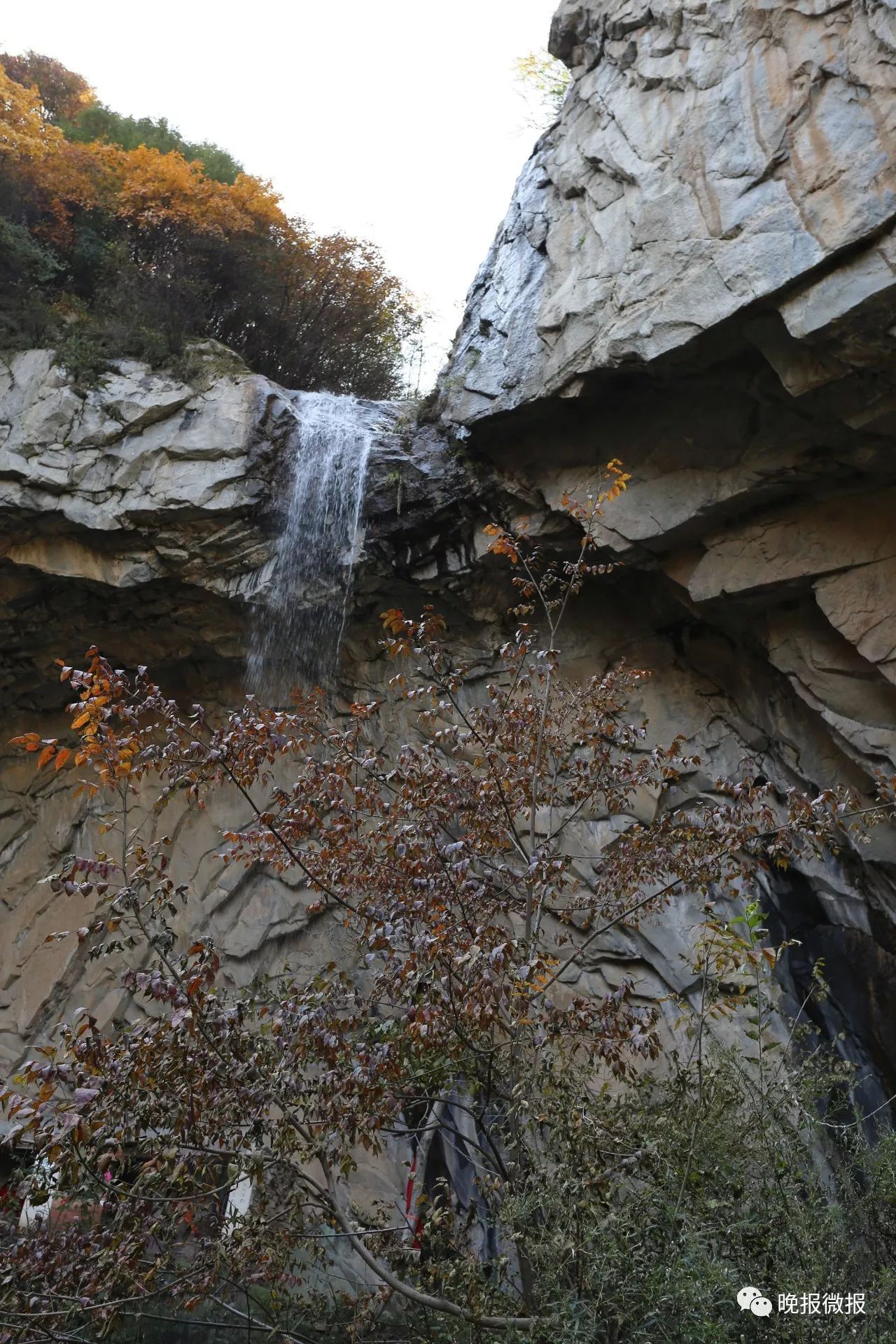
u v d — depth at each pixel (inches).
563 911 246.8
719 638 412.8
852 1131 224.5
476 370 402.3
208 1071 184.9
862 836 277.0
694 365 327.0
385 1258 207.6
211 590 457.1
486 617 445.4
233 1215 199.9
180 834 487.2
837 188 284.0
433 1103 233.5
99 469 448.5
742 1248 165.6
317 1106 199.8
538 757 243.1
